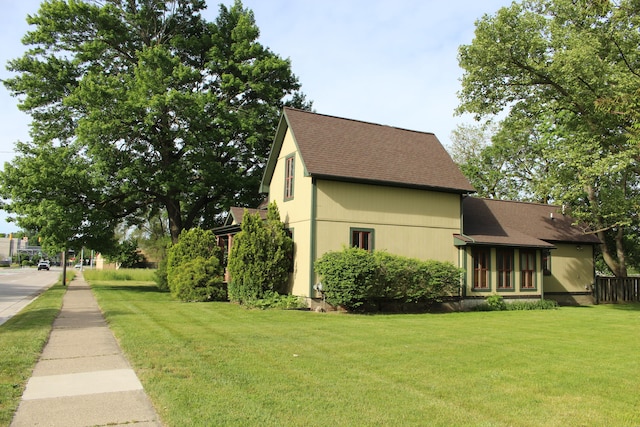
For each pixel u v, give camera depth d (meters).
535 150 34.38
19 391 6.88
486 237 21.86
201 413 5.91
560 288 25.70
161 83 26.17
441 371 8.38
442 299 20.17
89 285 32.50
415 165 21.39
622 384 7.77
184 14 31.28
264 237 19.03
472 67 21.28
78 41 29.05
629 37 20.20
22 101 28.11
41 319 13.91
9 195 25.48
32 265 108.19
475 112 22.77
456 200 21.81
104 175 26.03
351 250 17.61
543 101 21.91
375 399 6.65
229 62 28.95
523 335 12.82
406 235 20.31
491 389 7.32
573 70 19.20
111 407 6.24
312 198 18.47
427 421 5.86
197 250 22.33
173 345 10.09
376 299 18.50
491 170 39.34
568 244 26.33
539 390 7.34
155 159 28.77
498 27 20.33
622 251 29.50
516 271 22.33
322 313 17.06
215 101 27.55
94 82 25.55
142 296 22.95
